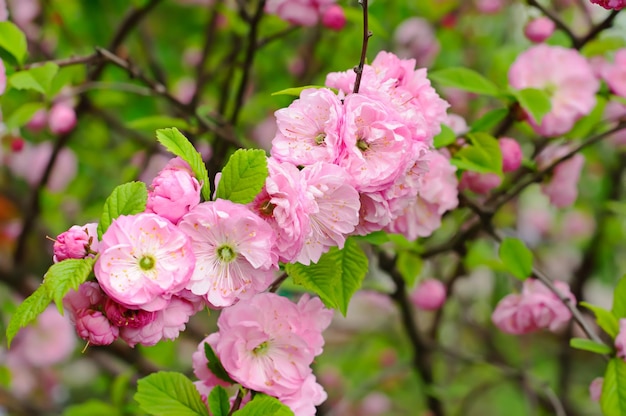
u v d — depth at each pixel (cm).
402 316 110
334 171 75
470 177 90
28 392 154
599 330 128
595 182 140
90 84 101
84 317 73
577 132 96
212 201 75
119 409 105
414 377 150
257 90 129
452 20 136
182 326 74
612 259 144
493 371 151
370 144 77
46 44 127
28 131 121
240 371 76
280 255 75
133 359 111
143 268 73
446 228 122
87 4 130
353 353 162
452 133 86
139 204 74
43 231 132
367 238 82
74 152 127
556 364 155
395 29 133
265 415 75
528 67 93
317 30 116
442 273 143
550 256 161
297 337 77
